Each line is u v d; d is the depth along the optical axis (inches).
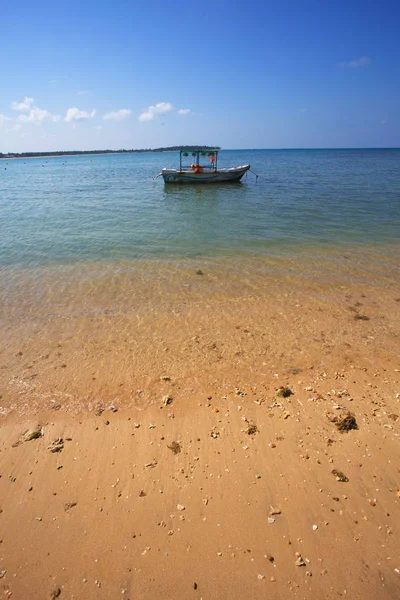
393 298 354.9
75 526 142.4
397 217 739.4
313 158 4660.4
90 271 442.6
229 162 3590.1
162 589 121.0
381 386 221.6
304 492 152.8
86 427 195.2
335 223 693.3
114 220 762.8
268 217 763.4
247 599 117.2
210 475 162.7
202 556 129.9
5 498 155.5
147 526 141.2
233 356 258.1
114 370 244.8
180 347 271.1
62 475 165.8
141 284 397.7
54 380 235.8
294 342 275.9
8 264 471.8
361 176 1770.4
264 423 193.2
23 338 288.5
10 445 184.4
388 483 155.4
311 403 207.2
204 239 589.6
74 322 313.4
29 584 124.3
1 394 223.5
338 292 370.9
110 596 119.9
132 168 3075.8
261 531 137.8
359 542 132.4
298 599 116.6
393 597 116.2
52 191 1364.4
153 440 184.2
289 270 437.7
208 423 194.9
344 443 177.6
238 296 362.9
